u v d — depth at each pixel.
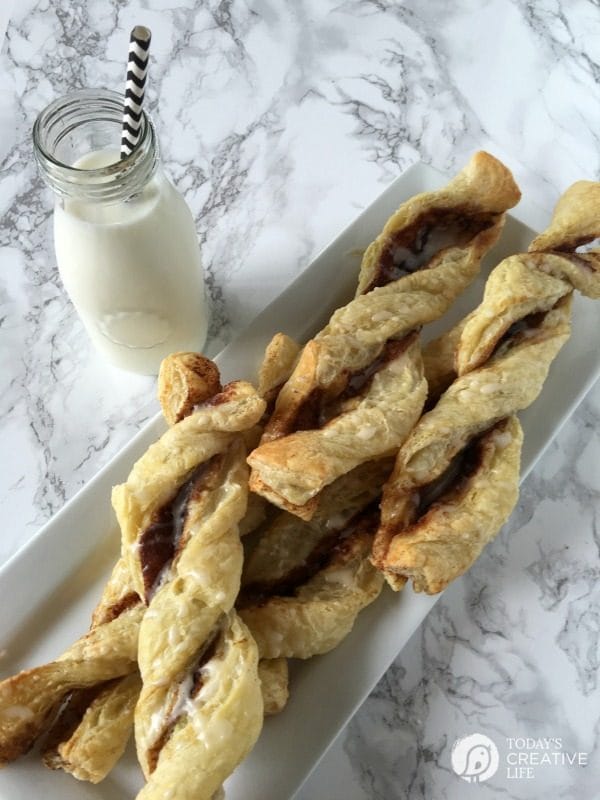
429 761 0.37
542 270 0.39
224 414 0.35
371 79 0.49
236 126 0.48
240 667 0.32
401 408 0.36
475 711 0.38
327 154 0.48
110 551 0.38
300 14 0.51
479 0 0.51
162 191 0.37
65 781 0.34
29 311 0.44
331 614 0.35
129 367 0.42
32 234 0.46
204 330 0.43
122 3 0.51
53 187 0.34
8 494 0.41
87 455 0.42
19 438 0.42
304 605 0.35
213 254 0.45
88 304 0.38
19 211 0.46
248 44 0.50
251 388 0.36
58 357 0.43
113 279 0.37
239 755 0.32
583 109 0.49
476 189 0.40
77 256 0.36
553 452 0.42
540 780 0.37
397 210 0.41
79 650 0.34
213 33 0.50
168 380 0.37
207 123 0.48
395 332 0.38
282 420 0.37
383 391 0.37
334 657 0.36
